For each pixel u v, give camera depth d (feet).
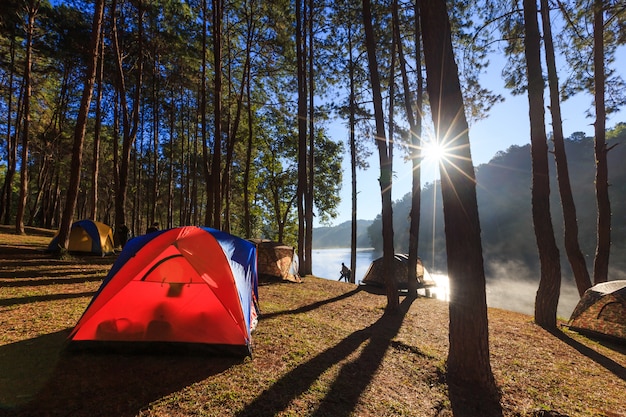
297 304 26.00
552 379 15.10
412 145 34.94
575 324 23.35
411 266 34.86
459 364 13.61
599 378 15.52
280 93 66.13
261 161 94.58
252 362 13.71
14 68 72.33
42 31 61.98
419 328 21.79
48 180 109.81
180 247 14.08
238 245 17.99
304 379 12.73
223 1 48.93
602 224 28.89
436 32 13.94
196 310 14.61
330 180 88.33
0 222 93.76
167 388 11.16
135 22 59.67
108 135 99.86
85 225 42.45
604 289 22.98
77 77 77.61
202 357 13.76
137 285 14.51
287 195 98.07
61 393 10.28
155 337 13.79
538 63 25.14
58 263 32.30
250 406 10.55
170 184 82.02
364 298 31.91
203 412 9.96
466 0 34.45
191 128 100.37
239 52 59.88
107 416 9.33
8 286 22.26
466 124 13.83
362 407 11.25
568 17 29.25
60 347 13.46
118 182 55.16
